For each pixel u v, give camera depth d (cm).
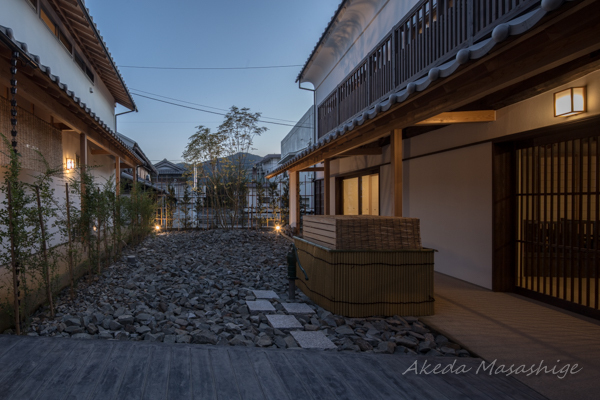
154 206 1174
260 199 1527
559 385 259
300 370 268
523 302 471
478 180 555
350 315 412
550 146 460
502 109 505
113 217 722
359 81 994
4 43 337
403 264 421
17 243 332
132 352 280
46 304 425
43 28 759
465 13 561
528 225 500
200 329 367
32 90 454
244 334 354
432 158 681
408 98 372
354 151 878
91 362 260
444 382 260
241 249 961
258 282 595
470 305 459
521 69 270
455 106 355
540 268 479
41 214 378
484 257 545
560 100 407
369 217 482
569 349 322
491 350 320
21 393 216
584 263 416
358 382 254
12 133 378
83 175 551
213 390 231
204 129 1424
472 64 284
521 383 262
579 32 226
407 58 740
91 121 676
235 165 1472
